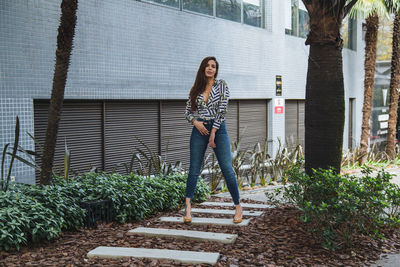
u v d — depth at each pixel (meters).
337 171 4.91
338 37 4.84
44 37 6.34
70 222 4.59
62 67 5.03
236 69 10.08
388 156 13.64
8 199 4.25
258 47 10.74
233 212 5.41
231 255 3.70
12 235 3.78
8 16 5.87
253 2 10.83
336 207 3.86
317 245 3.96
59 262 3.55
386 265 3.55
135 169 8.09
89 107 7.25
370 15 13.06
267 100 11.42
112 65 7.30
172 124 8.87
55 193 4.65
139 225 4.96
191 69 8.87
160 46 8.16
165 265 3.46
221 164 4.54
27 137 6.14
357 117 16.11
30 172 6.19
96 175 5.87
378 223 3.99
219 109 4.42
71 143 7.00
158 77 8.15
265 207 5.88
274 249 3.85
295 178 4.70
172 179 6.83
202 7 9.22
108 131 7.56
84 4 6.82
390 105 14.27
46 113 6.62
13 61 5.95
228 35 9.81
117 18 7.35
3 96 5.84
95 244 4.11
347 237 3.87
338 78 4.88
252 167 8.72
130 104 7.94
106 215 5.01
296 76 12.45
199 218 4.92
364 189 3.98
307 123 5.03
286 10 12.03
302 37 12.88
